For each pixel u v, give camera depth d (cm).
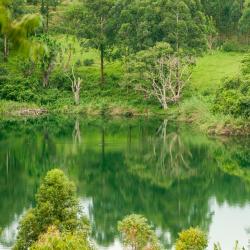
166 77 9319
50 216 2438
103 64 10925
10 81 9950
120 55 10000
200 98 8712
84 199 4228
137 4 9744
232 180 4919
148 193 4475
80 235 2292
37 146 6556
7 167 5369
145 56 9031
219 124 7056
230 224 3522
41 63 9888
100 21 10169
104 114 9431
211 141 6750
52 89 10056
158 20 9644
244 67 7719
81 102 9725
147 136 7231
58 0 13550
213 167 5444
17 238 2448
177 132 7475
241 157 5862
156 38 9719
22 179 4834
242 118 6925
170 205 4091
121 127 8069
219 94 7375
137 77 9219
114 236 3188
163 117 8869
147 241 2477
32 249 1950
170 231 3412
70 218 2453
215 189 4591
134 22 9869
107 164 5581
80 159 5797
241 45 12006
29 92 9800
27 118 9144
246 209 3906
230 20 12744
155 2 9581
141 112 9244
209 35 11388
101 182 4831
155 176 5097
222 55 11281
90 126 8206
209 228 3453
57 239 1947
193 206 4047
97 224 3484
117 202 4134
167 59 9044
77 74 10438
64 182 2523
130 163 5622
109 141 6894
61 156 5938
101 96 9856
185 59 9231
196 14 9912
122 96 9769
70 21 10719
